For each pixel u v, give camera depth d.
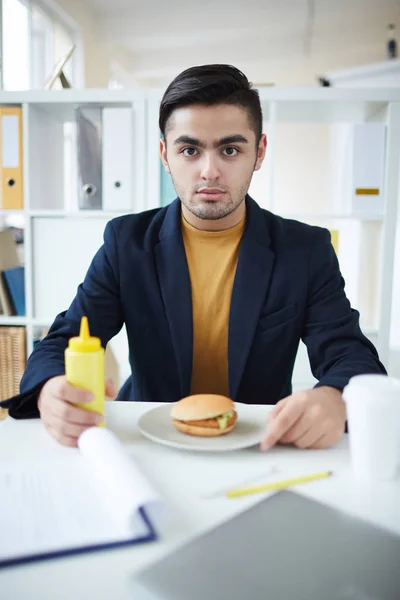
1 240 2.19
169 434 0.68
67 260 2.05
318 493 0.55
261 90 1.92
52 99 1.98
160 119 0.99
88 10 4.13
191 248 1.12
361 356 0.92
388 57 4.57
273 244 1.11
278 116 2.19
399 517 0.50
